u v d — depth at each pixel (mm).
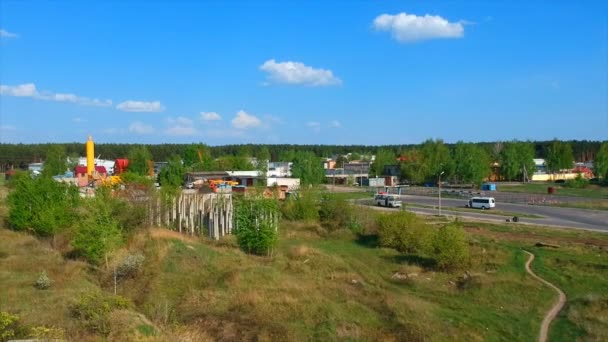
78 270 30344
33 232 41094
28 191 41438
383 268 39500
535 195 100000
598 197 94188
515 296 30906
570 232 54031
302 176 118500
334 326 24047
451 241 38062
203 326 23250
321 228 56000
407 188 120938
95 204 35094
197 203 48781
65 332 18469
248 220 42062
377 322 25469
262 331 22875
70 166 126688
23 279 26938
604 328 25500
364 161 174000
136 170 111375
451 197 98062
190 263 33812
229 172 102000
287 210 60812
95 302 21250
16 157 175375
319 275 35000
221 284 29641
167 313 23922
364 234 52969
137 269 31562
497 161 147375
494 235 52594
